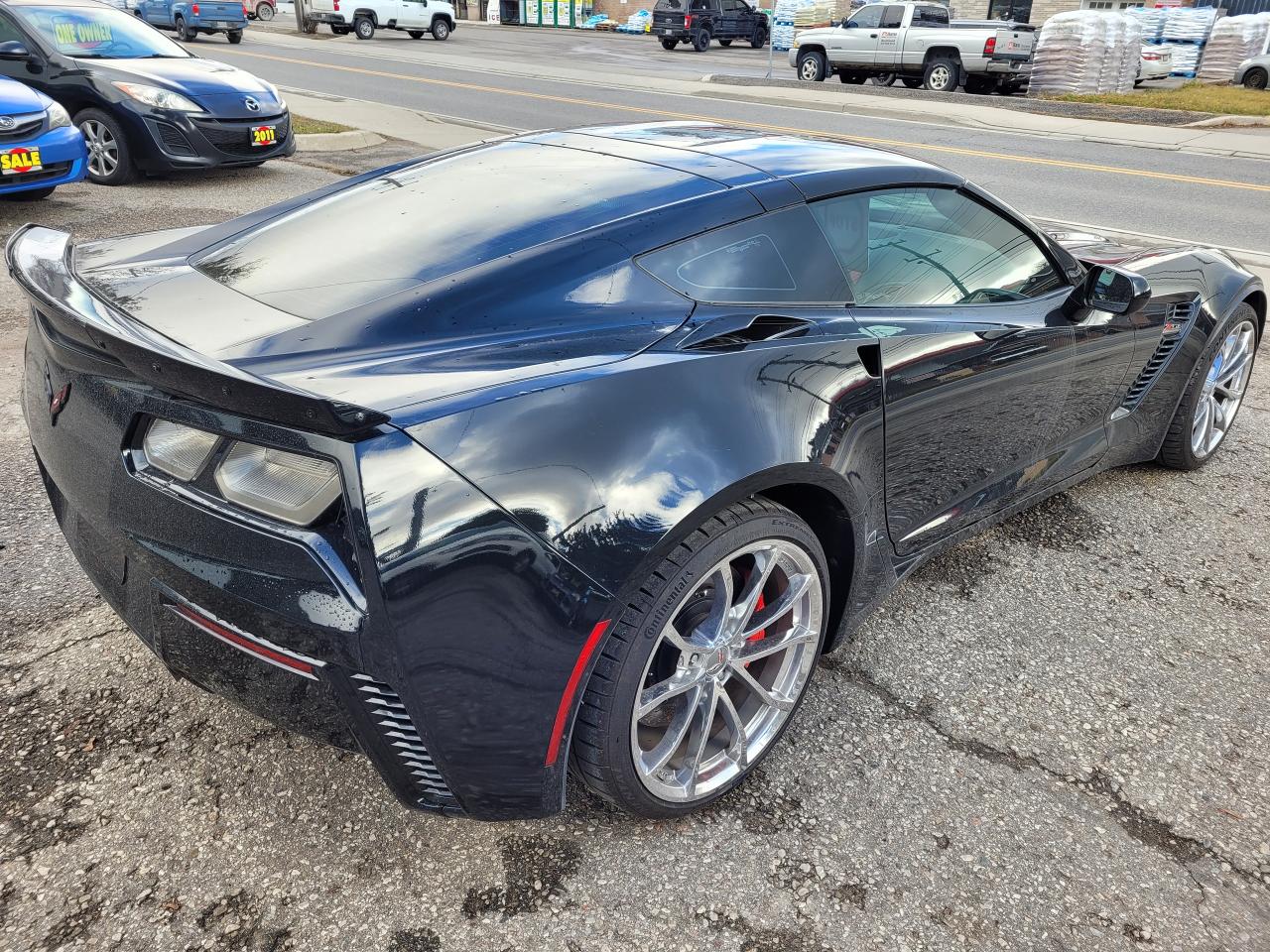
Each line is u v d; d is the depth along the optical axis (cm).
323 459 155
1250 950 186
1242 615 303
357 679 162
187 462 170
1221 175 1190
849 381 214
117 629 260
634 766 190
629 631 175
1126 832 213
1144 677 269
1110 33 1986
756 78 2156
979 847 207
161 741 221
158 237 256
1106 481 396
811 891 194
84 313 168
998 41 1980
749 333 205
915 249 257
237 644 170
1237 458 423
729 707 209
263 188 855
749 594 203
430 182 248
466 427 161
